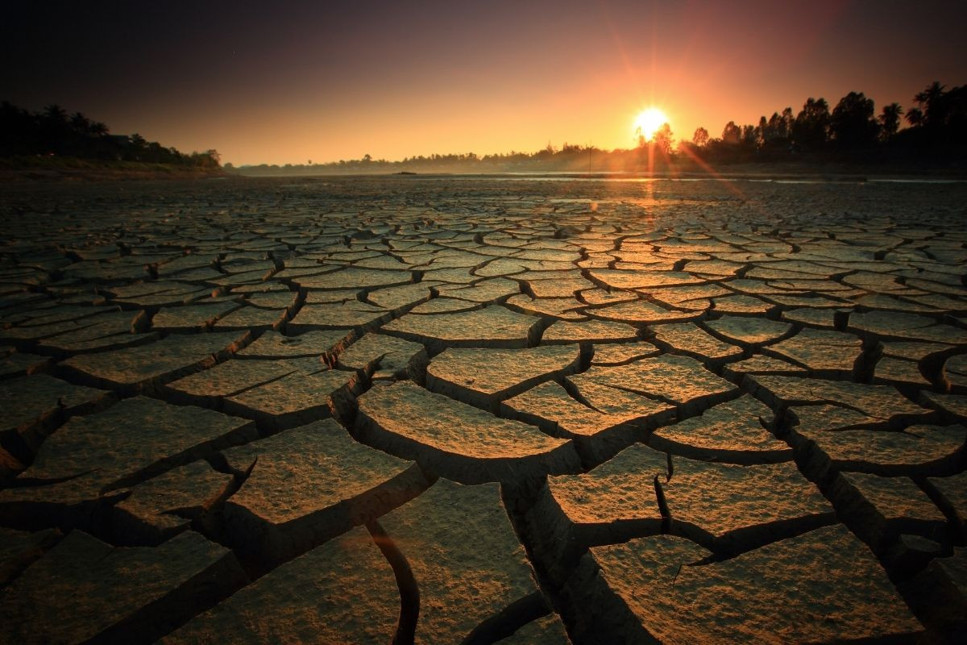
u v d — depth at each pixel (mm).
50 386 720
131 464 533
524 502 509
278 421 630
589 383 723
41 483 504
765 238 2129
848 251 1796
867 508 458
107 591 373
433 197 5047
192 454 559
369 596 371
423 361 853
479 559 408
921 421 610
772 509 461
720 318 1013
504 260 1676
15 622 347
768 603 365
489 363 799
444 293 1241
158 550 413
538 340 981
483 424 611
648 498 479
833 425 596
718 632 343
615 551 414
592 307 1102
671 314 1040
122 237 2324
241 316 1062
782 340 889
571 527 440
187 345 892
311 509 457
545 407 652
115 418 632
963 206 3547
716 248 1892
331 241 2133
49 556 407
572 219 2928
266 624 349
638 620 351
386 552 422
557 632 344
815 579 385
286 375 756
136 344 905
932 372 769
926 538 422
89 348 874
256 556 434
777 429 624
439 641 336
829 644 336
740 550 423
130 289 1327
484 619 353
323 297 1211
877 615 355
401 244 2057
